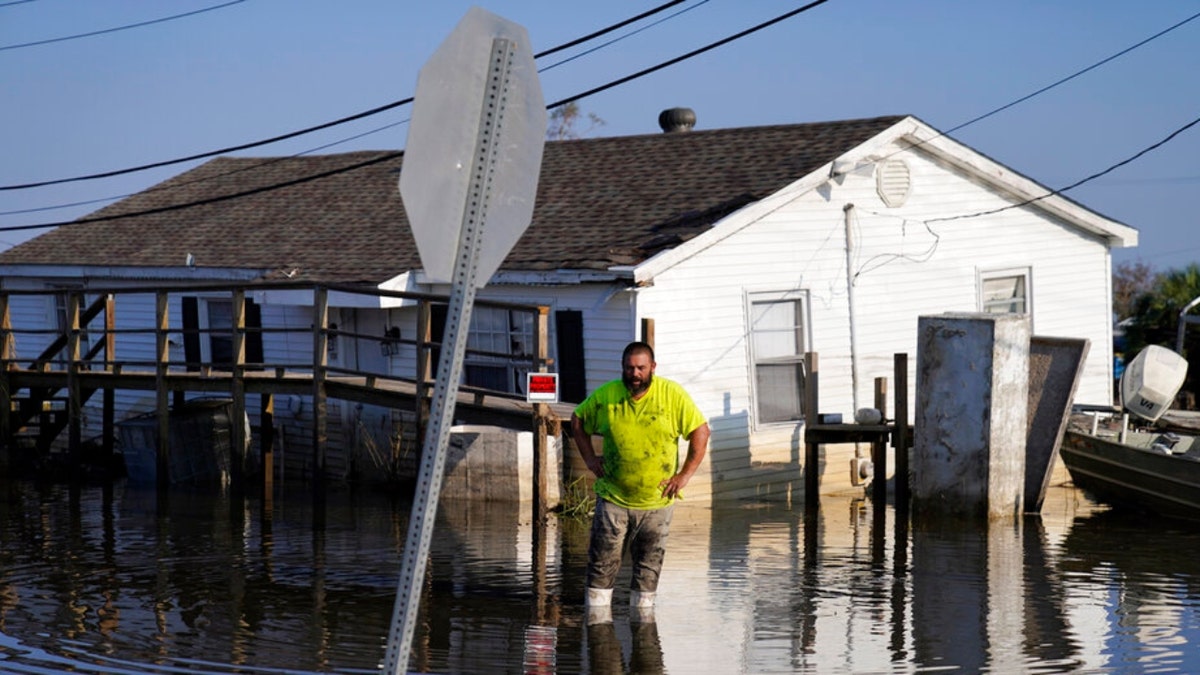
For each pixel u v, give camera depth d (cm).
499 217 469
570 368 1803
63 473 2148
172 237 2544
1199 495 1575
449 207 463
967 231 2056
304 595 1131
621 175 2122
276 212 2530
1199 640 970
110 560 1313
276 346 2238
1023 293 2127
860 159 1908
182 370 2403
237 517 1634
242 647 939
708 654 922
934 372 1623
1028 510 1662
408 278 1934
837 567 1280
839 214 1922
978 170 2038
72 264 2538
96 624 1018
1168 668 888
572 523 1557
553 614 1051
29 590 1157
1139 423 1972
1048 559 1327
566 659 908
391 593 1141
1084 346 1633
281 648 935
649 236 1789
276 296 1969
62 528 1539
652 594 1059
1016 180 2066
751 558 1330
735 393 1820
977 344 1589
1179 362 1722
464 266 464
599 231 1875
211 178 2916
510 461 1702
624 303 1725
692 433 1029
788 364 1883
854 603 1104
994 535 1484
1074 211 2136
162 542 1432
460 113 464
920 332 1638
